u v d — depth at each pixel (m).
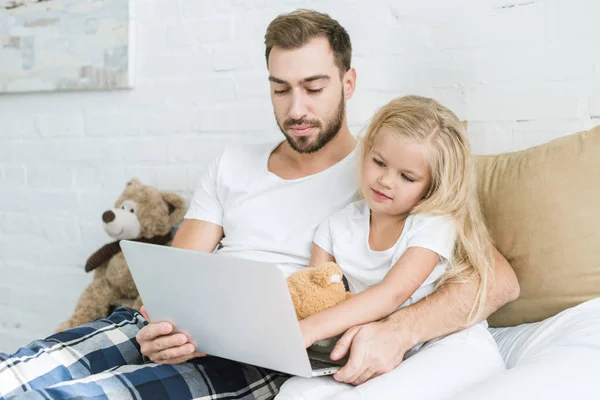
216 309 1.00
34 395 0.90
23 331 2.35
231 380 1.12
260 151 1.50
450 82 1.62
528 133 1.54
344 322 1.04
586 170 1.22
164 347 1.09
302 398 0.96
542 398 0.83
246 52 1.88
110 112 2.13
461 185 1.20
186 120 1.99
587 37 1.46
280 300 0.90
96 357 1.17
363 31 1.72
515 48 1.54
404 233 1.18
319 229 1.33
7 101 2.34
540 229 1.23
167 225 1.88
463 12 1.59
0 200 2.35
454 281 1.15
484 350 1.07
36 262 2.31
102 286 1.92
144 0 2.04
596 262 1.18
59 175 2.25
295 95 1.33
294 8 1.80
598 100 1.45
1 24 2.29
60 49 2.17
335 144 1.41
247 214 1.42
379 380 0.96
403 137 1.15
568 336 1.06
